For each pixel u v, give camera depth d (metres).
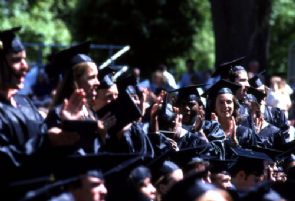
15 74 13.91
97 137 14.59
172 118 18.31
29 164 13.12
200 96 20.62
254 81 24.12
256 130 21.45
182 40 62.72
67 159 13.34
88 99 14.74
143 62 62.16
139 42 61.69
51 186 12.34
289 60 43.84
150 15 61.69
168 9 61.97
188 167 15.92
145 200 14.42
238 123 20.91
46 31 63.50
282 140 21.48
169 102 20.06
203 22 63.94
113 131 15.38
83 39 62.81
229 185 17.16
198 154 17.00
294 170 19.06
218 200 12.20
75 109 13.70
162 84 33.16
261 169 17.45
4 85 13.95
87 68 14.62
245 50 41.69
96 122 13.59
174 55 62.94
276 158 19.03
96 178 12.98
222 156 18.78
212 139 19.14
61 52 15.41
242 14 41.59
